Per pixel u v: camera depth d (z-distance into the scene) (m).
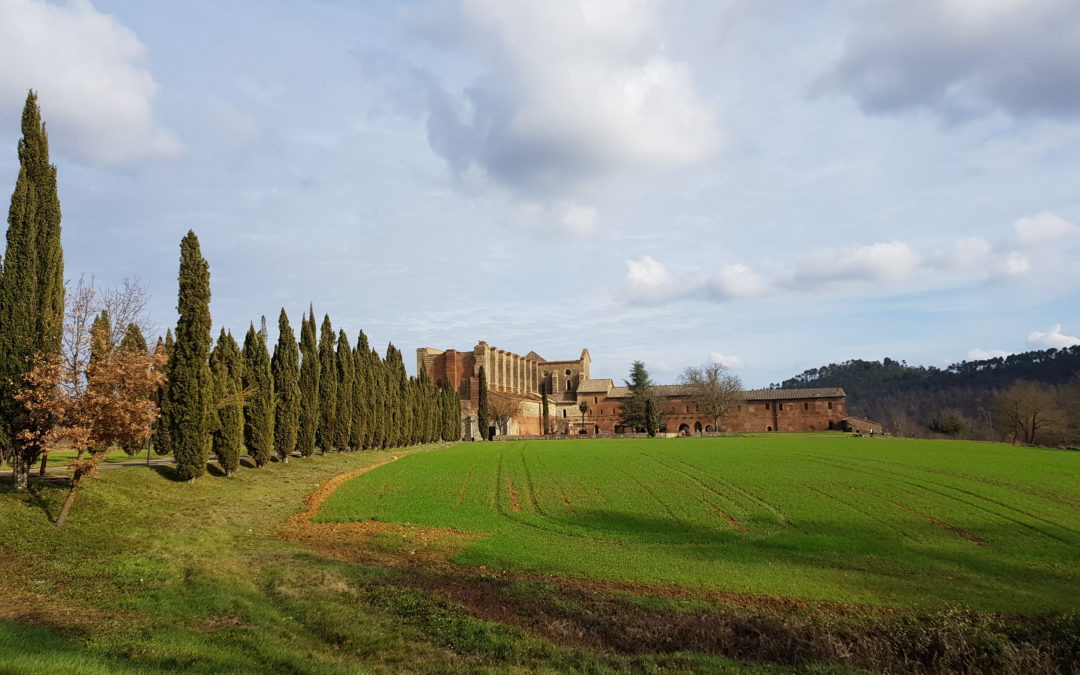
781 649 15.82
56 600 15.84
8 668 9.98
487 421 116.50
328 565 22.02
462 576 21.66
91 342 24.52
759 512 34.94
